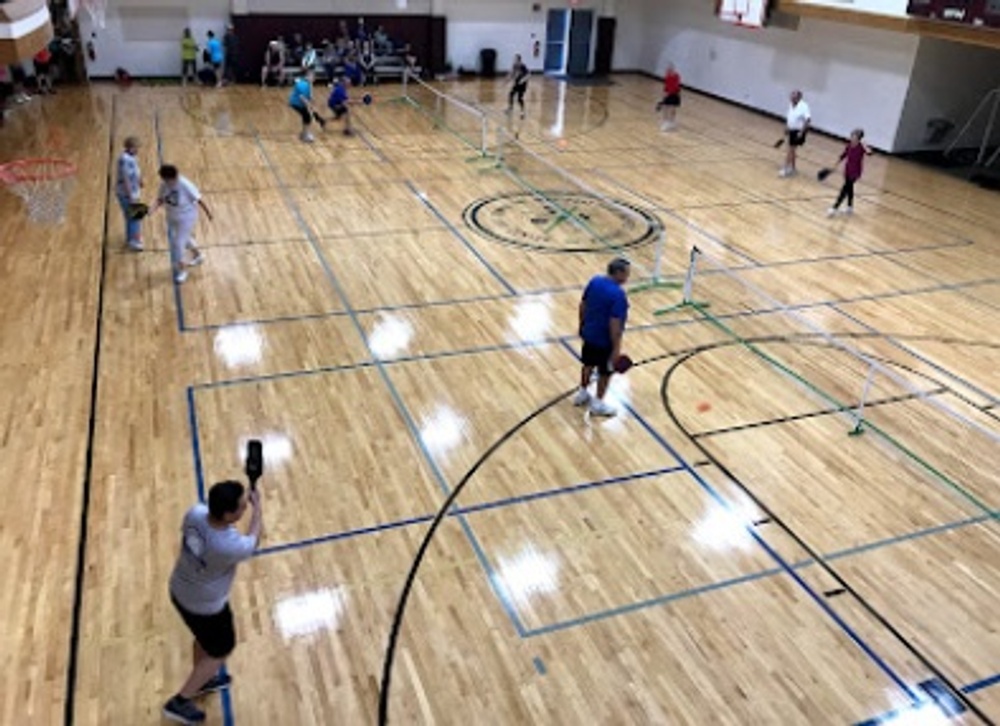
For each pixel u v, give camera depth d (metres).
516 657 5.15
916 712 4.89
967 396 8.42
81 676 4.83
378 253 11.22
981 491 6.96
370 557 5.88
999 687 5.11
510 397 7.95
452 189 14.09
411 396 7.88
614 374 8.42
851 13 17.25
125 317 9.12
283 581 5.62
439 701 4.82
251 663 4.99
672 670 5.11
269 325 9.09
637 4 25.69
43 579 5.52
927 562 6.12
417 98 21.33
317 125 17.98
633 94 23.39
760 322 9.80
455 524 6.25
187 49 21.22
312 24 22.44
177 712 4.54
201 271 10.40
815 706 4.90
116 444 6.94
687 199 14.24
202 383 7.91
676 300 10.25
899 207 14.48
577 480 6.82
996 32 14.27
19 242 11.03
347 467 6.81
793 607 5.64
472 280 10.50
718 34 22.72
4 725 4.51
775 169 16.53
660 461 7.12
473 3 23.91
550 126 19.11
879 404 8.20
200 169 14.52
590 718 4.77
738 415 7.87
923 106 17.69
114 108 18.56
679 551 6.11
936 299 10.74
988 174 16.53
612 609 5.55
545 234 12.23
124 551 5.79
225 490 4.03
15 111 17.89
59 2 20.00
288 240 11.54
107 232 11.49
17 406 7.40
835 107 19.25
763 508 6.61
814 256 11.99
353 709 4.74
